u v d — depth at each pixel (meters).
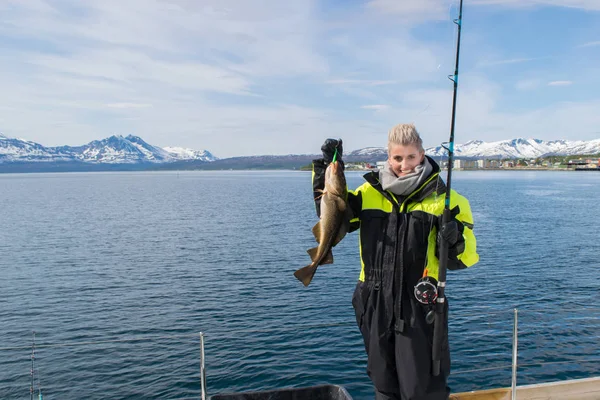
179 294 18.69
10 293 19.31
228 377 10.95
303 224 43.41
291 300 17.52
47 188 138.50
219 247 30.70
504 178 182.75
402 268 3.12
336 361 11.64
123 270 23.69
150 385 10.62
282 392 4.34
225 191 110.06
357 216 3.53
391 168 3.29
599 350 12.10
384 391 3.25
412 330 3.10
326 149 3.71
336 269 23.11
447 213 3.06
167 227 42.75
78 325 15.09
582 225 40.78
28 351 12.68
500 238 33.34
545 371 10.94
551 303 16.78
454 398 4.80
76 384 10.69
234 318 15.47
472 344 12.49
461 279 20.61
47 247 32.00
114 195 100.19
